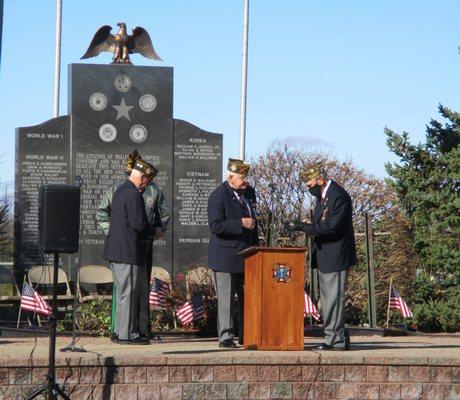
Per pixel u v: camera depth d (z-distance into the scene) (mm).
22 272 19453
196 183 20422
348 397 12141
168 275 18750
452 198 22688
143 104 20328
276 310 12727
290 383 12070
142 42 20719
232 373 11992
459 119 23281
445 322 21734
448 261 22609
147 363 11828
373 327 17609
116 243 13711
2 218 26625
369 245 17797
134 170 13891
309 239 18641
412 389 12211
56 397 11203
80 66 20141
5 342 15055
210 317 16938
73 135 19969
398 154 23656
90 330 17047
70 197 11781
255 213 13898
